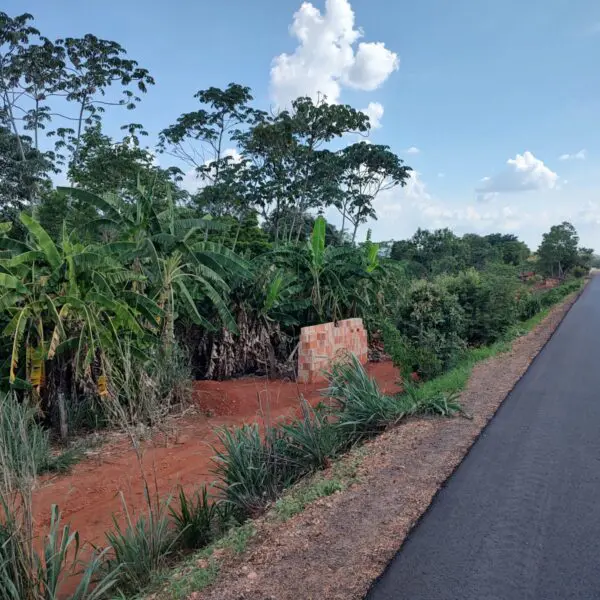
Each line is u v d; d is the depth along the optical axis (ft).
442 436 22.17
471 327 52.19
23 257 27.32
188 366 36.94
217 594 12.00
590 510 15.08
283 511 16.17
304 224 140.05
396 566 12.48
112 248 30.68
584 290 154.40
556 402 27.30
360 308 51.21
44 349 27.32
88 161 84.12
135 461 25.21
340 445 22.21
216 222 36.76
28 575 12.07
